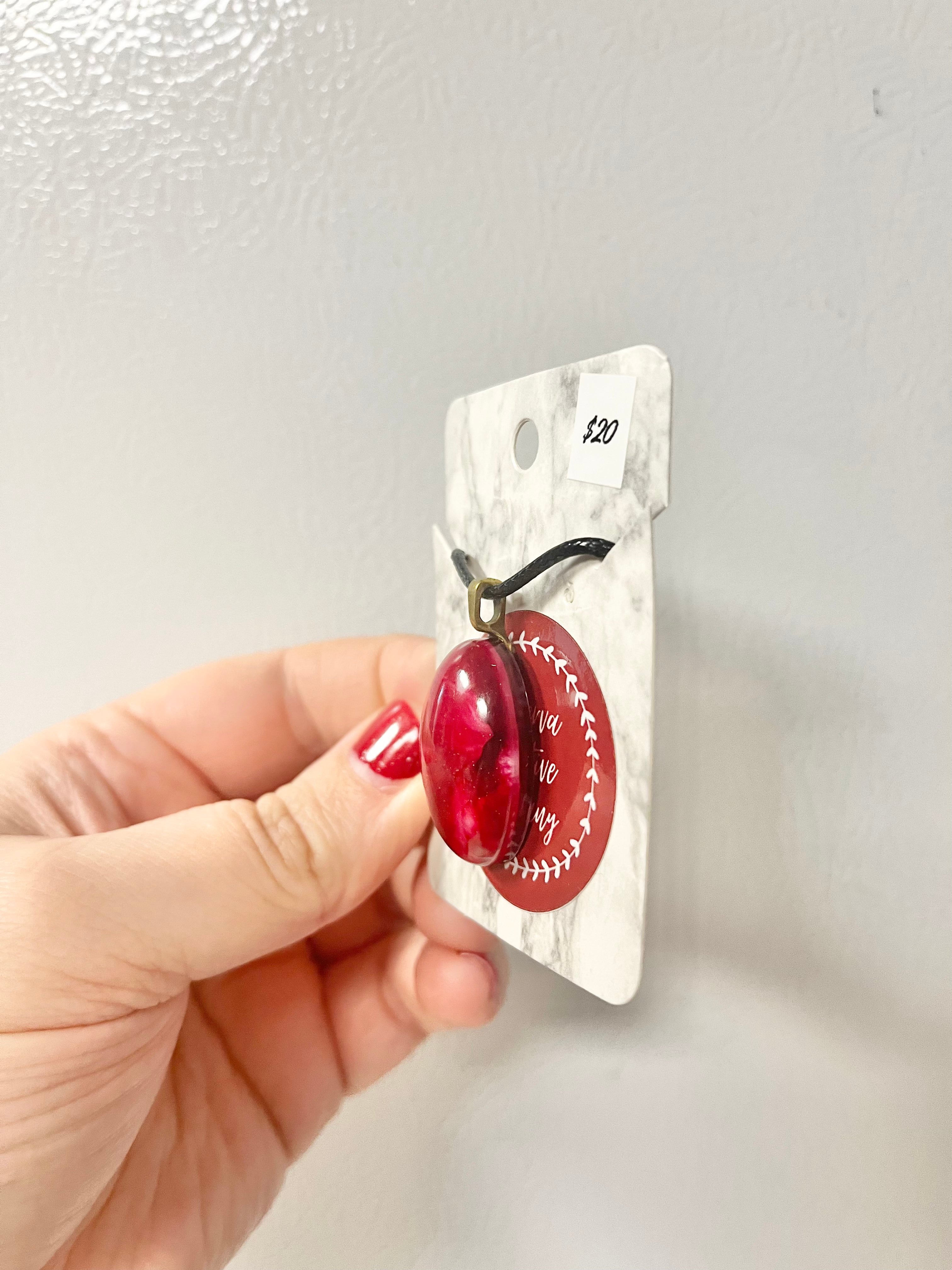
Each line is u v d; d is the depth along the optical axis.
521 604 0.12
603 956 0.11
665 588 0.16
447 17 0.16
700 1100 0.17
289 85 0.17
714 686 0.16
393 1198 0.18
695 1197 0.17
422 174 0.17
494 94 0.16
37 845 0.14
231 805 0.15
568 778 0.12
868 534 0.16
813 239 0.15
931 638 0.16
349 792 0.15
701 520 0.16
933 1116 0.16
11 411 0.18
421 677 0.17
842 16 0.15
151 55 0.17
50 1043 0.13
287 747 0.19
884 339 0.15
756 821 0.16
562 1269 0.17
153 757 0.18
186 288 0.18
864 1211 0.16
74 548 0.19
